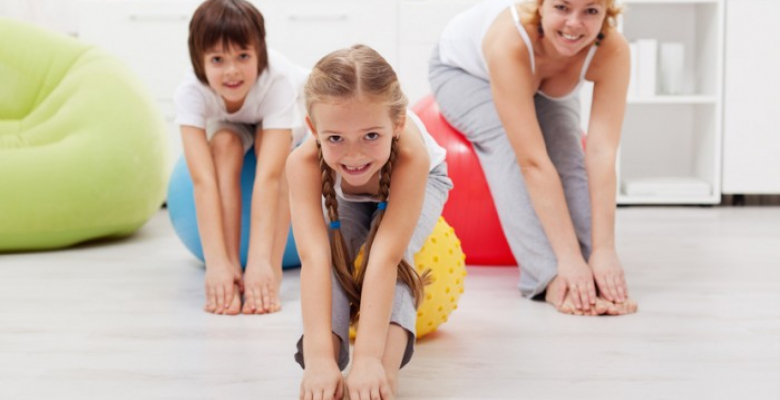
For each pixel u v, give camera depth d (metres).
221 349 1.58
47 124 2.54
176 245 2.59
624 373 1.44
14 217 2.41
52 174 2.44
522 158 1.92
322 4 3.28
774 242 2.60
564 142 2.08
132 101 2.62
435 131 2.22
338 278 1.39
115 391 1.36
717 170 3.33
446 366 1.48
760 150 3.33
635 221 3.01
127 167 2.54
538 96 2.12
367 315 1.30
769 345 1.58
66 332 1.69
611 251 1.88
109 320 1.78
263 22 1.96
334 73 1.20
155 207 2.70
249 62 1.92
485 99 2.14
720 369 1.45
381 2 3.27
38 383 1.40
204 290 2.04
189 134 1.97
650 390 1.36
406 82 3.30
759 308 1.84
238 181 2.01
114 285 2.08
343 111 1.20
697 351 1.55
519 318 1.78
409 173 1.33
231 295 1.85
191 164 1.95
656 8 3.54
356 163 1.25
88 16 3.29
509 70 1.89
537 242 1.93
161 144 2.68
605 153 1.93
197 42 1.90
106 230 2.57
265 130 1.98
